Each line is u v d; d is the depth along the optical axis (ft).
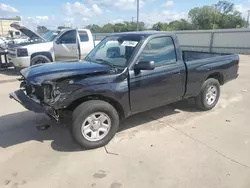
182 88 14.65
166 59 13.73
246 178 9.38
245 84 25.71
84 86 10.74
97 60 13.92
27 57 29.58
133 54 12.33
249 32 64.39
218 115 16.05
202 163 10.40
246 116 15.81
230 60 17.57
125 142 12.30
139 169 10.02
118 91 11.68
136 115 15.98
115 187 8.94
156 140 12.50
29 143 12.29
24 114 16.43
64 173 9.78
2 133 13.47
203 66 15.52
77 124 10.93
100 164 10.39
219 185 8.99
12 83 26.55
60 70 11.39
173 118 15.52
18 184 9.14
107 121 11.77
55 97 10.35
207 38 76.18
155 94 13.29
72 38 31.99
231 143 12.14
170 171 9.87
